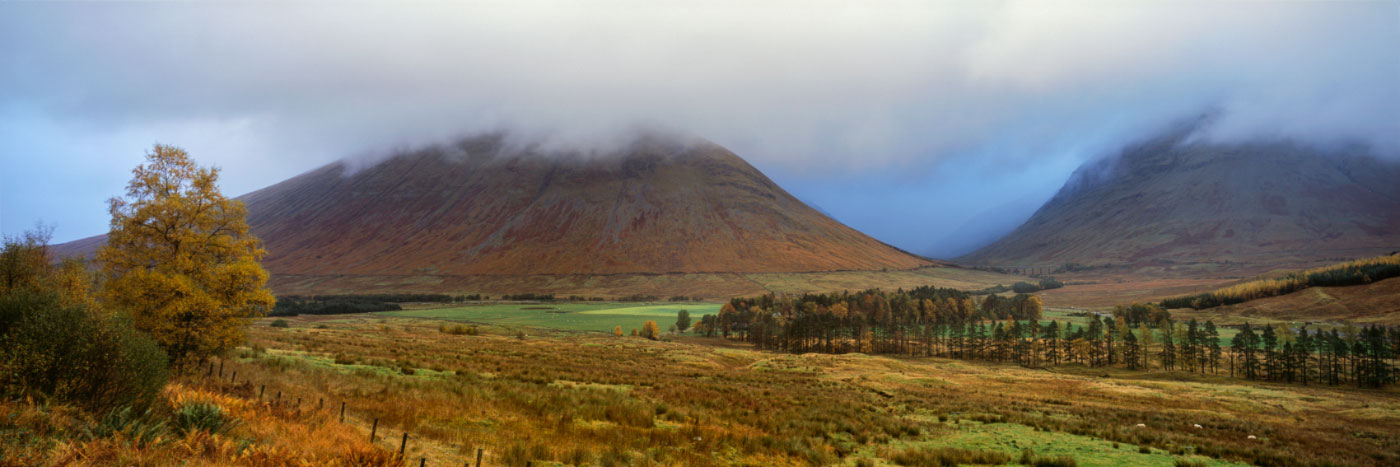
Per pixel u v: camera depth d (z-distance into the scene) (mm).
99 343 13719
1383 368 110500
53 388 12969
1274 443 27516
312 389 25859
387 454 14180
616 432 21891
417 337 91375
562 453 17484
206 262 33938
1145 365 137500
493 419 22875
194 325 31000
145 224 33219
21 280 30922
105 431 11977
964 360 147750
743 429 25094
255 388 24234
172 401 15930
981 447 24203
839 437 25469
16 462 9781
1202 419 36031
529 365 49625
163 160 34312
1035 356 149500
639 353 87438
